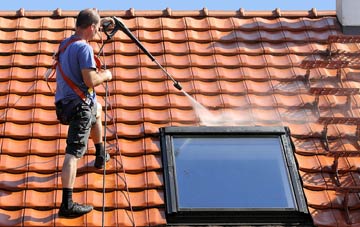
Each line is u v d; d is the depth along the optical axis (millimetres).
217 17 16828
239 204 12180
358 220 12195
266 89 14898
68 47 12180
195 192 12359
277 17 16938
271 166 12953
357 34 16562
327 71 15391
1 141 13266
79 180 12633
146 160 13031
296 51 15906
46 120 13797
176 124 13867
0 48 15523
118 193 12461
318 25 16734
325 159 13336
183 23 16438
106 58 15344
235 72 15258
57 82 12250
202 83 14930
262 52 15797
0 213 11992
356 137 13797
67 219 11945
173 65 15273
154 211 12125
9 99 14203
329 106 14484
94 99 12430
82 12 12297
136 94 14500
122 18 16609
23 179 12586
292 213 12125
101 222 11938
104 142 12789
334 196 12594
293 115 14305
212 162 12969
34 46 15672
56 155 13102
